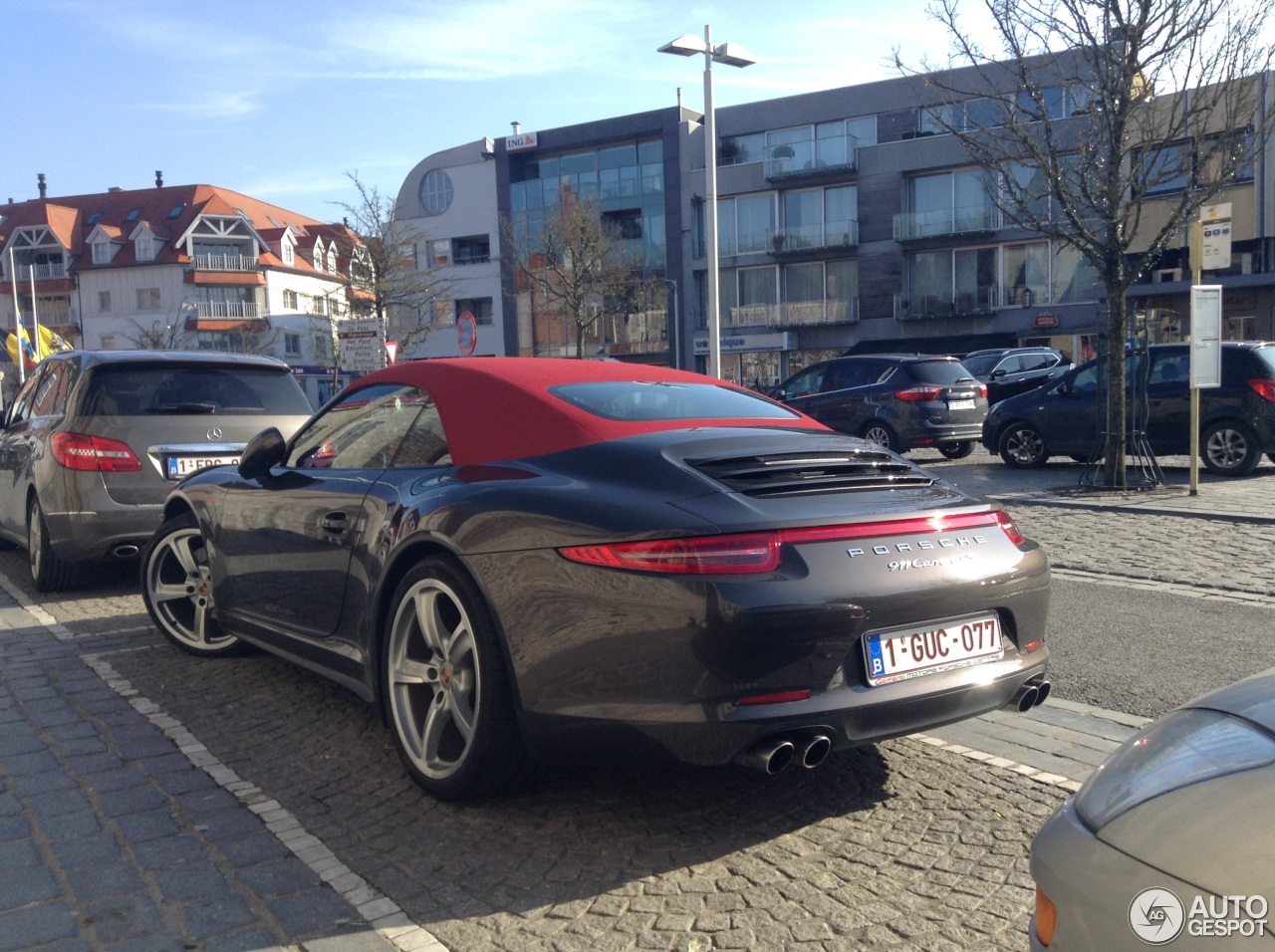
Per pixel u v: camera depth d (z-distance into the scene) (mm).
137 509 6742
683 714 2807
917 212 42562
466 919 2717
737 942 2602
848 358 16078
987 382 23578
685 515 2910
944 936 2613
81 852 3092
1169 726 1785
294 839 3174
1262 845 1443
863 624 2912
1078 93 12148
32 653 5449
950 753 3861
